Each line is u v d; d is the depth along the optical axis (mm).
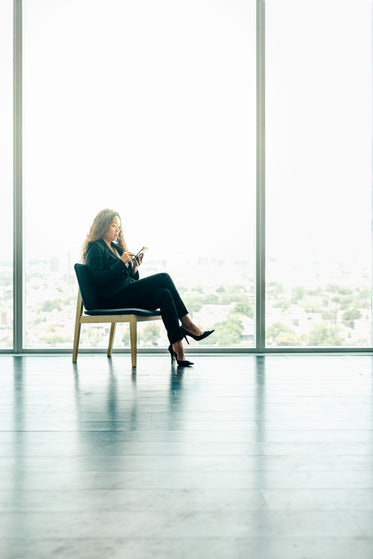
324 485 1646
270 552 1248
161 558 1220
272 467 1799
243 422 2352
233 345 4504
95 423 2344
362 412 2523
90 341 4430
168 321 3834
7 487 1629
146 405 2670
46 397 2852
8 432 2205
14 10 4312
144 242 4473
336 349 4477
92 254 4008
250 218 4500
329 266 4512
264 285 4477
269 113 4477
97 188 4465
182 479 1691
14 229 4379
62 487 1628
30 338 4449
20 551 1252
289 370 3674
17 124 4371
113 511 1462
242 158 4484
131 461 1856
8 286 4434
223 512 1456
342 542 1295
